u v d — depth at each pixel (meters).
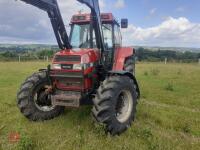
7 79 12.83
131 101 5.38
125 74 5.49
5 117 5.82
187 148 4.34
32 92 5.57
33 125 5.26
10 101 7.43
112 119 4.75
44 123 5.42
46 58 32.84
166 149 4.21
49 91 5.55
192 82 12.49
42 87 5.73
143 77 14.56
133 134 4.86
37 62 28.66
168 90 10.10
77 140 4.41
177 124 5.60
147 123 5.62
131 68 7.41
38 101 5.70
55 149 4.09
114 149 4.15
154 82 12.35
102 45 5.64
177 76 15.20
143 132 4.77
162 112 6.52
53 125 5.27
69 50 5.52
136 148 4.18
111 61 6.69
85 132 4.82
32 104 5.55
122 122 5.02
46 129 5.01
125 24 7.31
